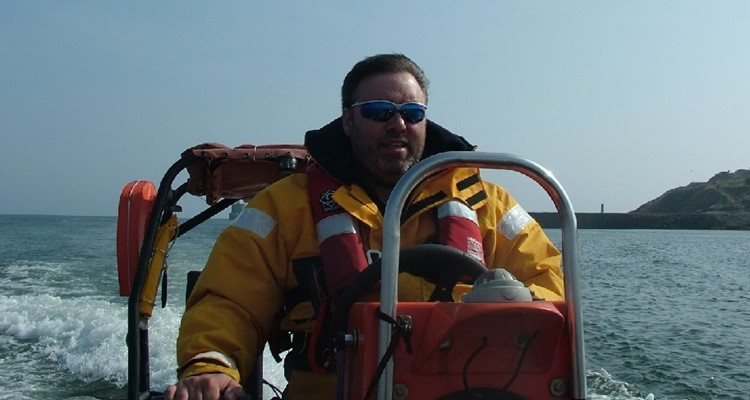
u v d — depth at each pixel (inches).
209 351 92.4
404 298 96.3
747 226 3462.1
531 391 76.6
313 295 98.2
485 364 75.4
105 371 383.2
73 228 2377.0
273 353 111.1
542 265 107.6
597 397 366.3
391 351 72.6
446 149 113.3
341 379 81.9
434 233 102.6
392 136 103.3
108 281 746.2
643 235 2746.1
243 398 84.4
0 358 414.6
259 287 102.0
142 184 123.7
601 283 876.6
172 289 636.7
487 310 72.9
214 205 141.3
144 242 115.1
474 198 105.3
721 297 748.0
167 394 84.7
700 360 440.5
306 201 104.3
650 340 501.7
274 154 130.6
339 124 110.8
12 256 1044.5
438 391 75.0
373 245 101.2
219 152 128.9
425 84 109.3
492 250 107.8
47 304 574.6
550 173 78.4
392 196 75.0
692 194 4530.0
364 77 105.0
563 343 77.8
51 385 363.3
